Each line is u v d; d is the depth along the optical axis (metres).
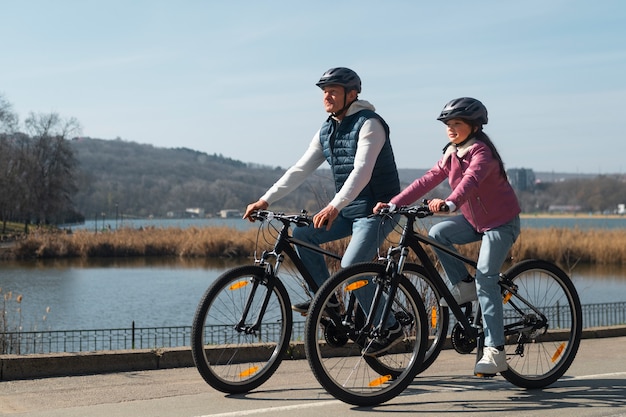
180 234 43.62
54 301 20.95
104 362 5.92
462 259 5.34
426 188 5.34
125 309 19.41
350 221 5.52
